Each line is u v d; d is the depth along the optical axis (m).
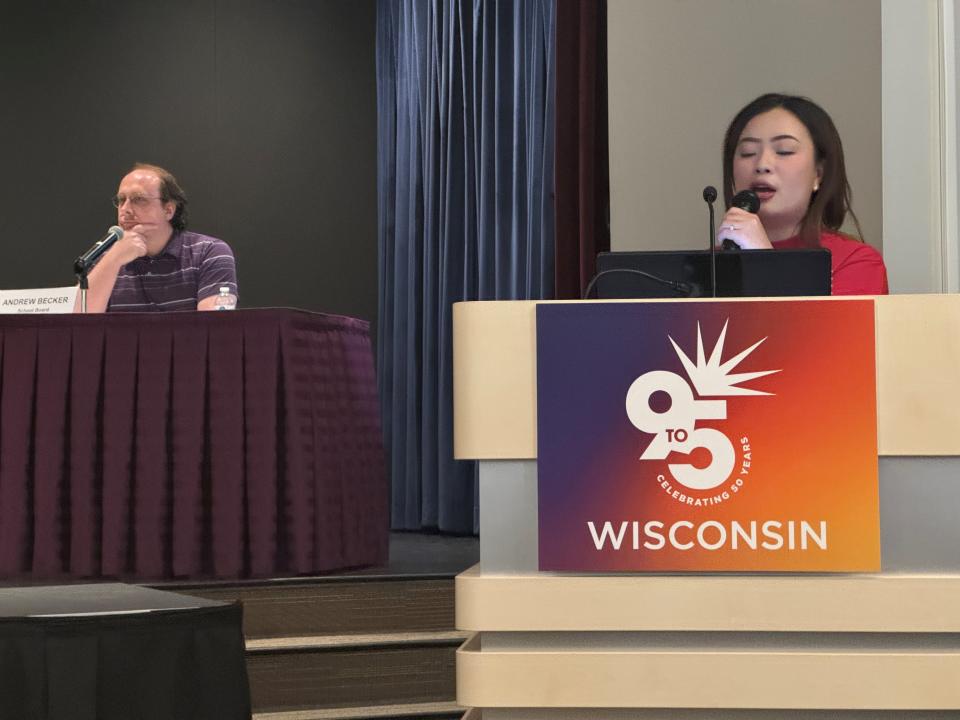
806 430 1.81
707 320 1.83
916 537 1.81
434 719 3.19
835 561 1.80
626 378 1.84
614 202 4.34
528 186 5.32
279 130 6.62
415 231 6.13
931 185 3.73
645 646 1.86
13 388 3.57
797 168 3.99
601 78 4.80
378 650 3.33
